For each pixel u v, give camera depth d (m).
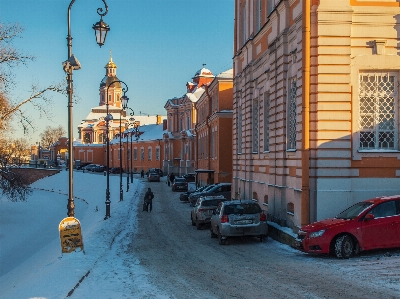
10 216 39.22
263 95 21.52
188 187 53.97
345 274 10.37
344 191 14.90
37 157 132.25
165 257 13.73
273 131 19.02
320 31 14.89
